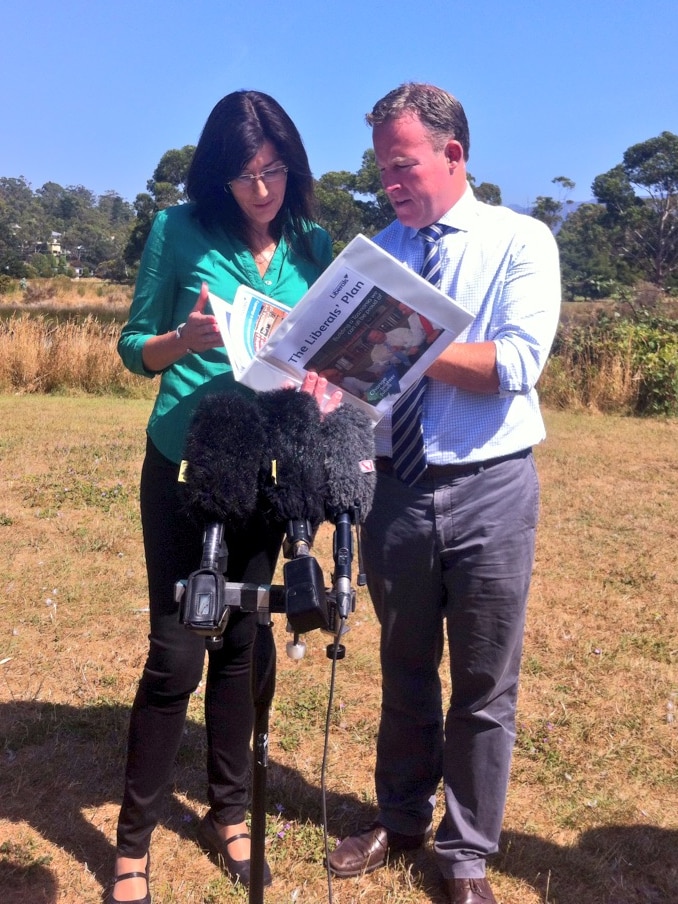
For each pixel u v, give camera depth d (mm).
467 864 2666
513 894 2793
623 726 3842
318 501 1991
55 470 8023
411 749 2838
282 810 3146
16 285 61531
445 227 2510
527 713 3938
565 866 2930
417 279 2084
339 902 2723
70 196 168750
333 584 1947
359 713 3906
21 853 2885
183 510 2193
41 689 3988
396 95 2422
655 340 14000
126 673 4199
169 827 3090
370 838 2879
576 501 7660
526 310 2404
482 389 2385
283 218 2678
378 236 2742
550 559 6109
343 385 2277
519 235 2455
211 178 2514
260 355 2225
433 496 2549
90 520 6598
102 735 3623
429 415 2539
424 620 2670
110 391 14445
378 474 2645
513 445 2531
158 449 2594
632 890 2822
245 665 2801
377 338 2193
